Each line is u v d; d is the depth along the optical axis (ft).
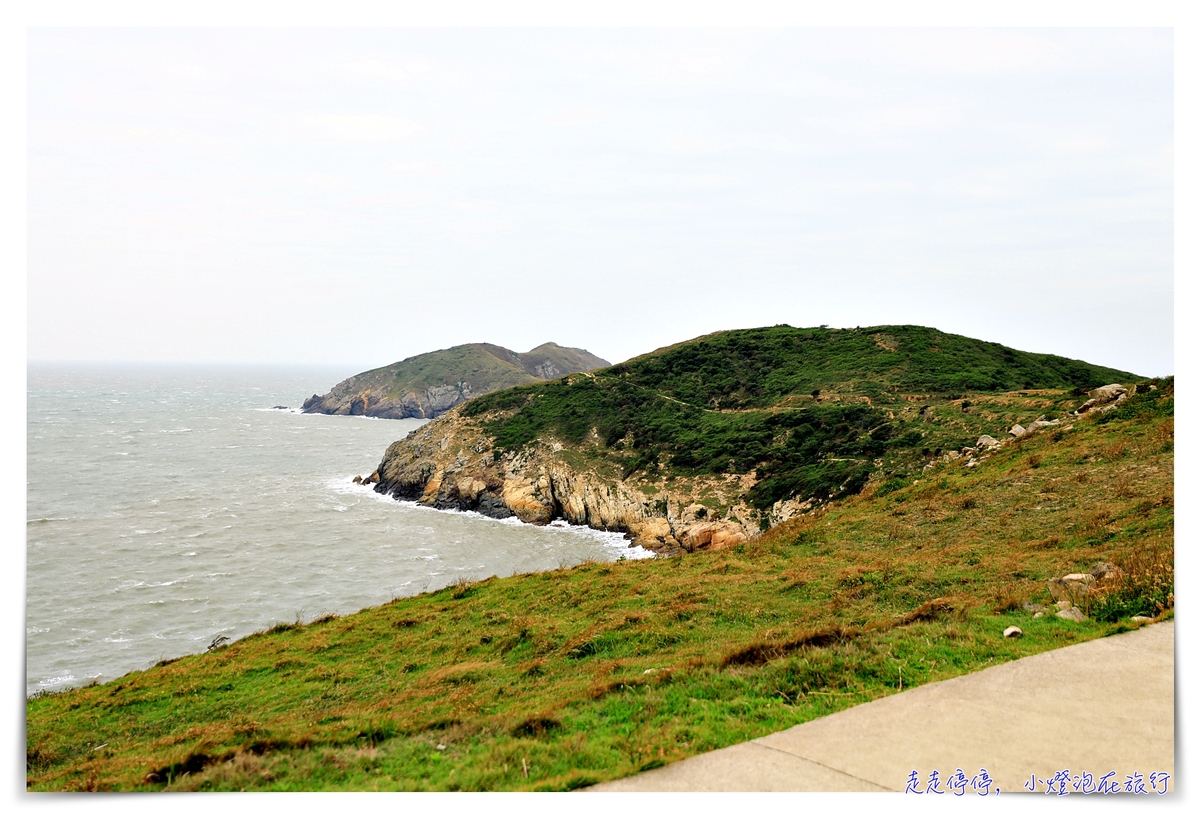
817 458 170.50
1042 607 37.35
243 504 228.84
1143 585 35.19
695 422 226.17
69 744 45.03
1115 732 22.50
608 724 28.14
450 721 32.24
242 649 65.57
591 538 190.49
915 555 58.75
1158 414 76.18
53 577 143.13
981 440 107.45
